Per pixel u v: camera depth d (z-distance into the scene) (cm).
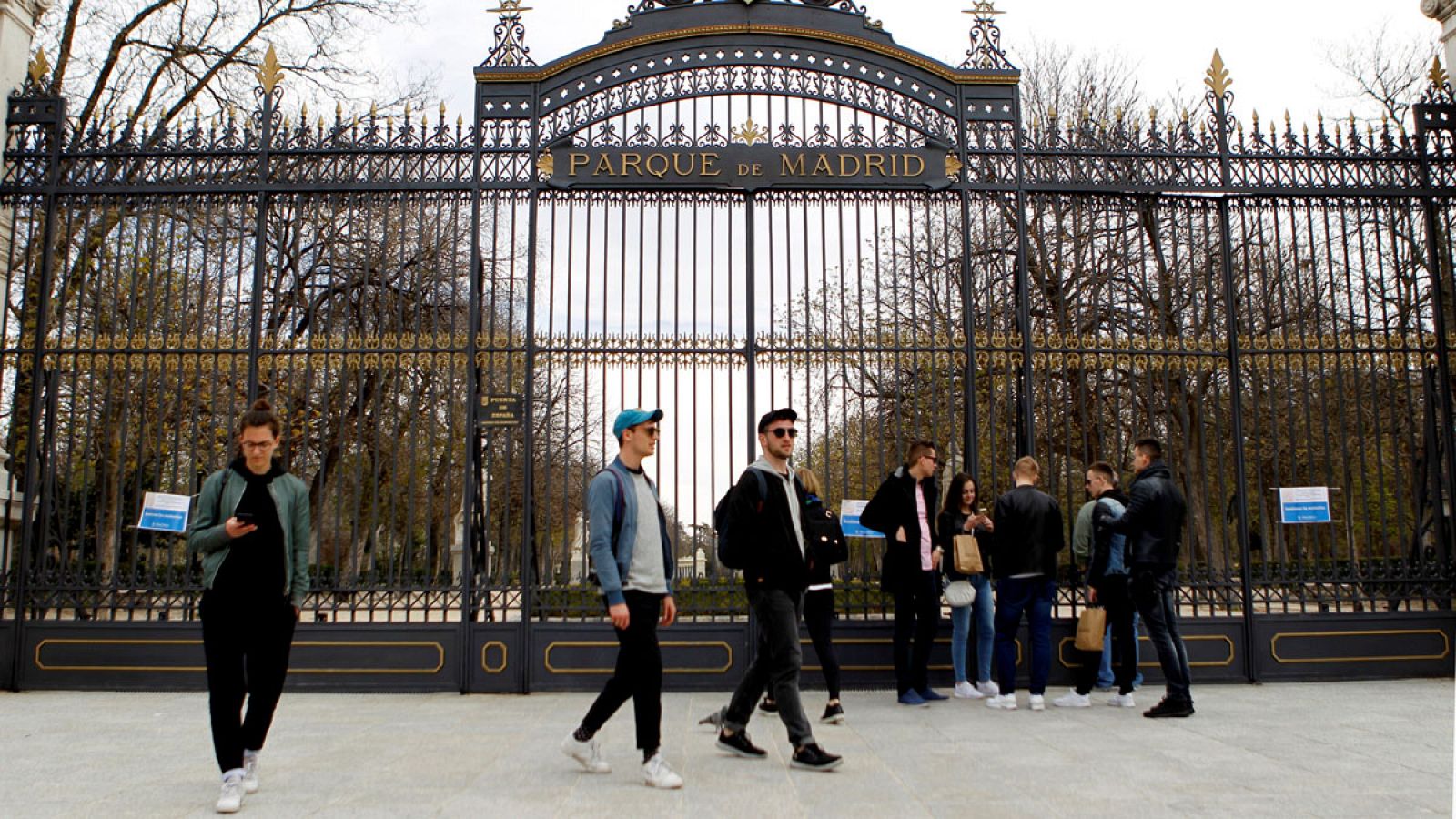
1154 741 627
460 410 1370
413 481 859
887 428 1172
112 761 572
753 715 734
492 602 904
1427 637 884
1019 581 755
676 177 900
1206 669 872
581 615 866
